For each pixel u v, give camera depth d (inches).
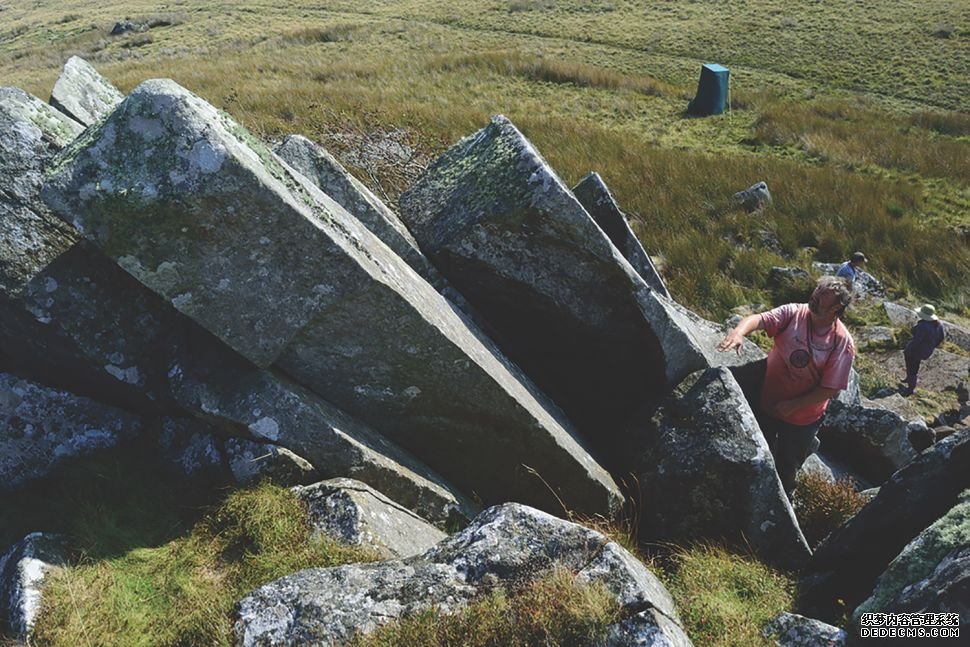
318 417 193.3
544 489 233.5
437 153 645.3
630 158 738.8
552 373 274.2
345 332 198.4
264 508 180.7
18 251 189.8
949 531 159.6
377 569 160.7
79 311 194.4
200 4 2390.5
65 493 186.2
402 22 1852.9
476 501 231.9
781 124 976.3
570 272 244.1
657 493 233.6
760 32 1585.9
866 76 1323.8
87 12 2500.0
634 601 150.0
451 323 223.5
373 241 225.1
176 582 168.7
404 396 213.0
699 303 511.2
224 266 181.5
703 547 218.8
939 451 193.6
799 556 221.9
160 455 199.8
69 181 170.4
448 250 245.6
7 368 215.0
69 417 201.0
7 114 198.7
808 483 264.2
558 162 719.7
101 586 164.2
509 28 1759.4
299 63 1274.6
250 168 174.6
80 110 264.8
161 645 156.3
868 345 478.0
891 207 683.4
